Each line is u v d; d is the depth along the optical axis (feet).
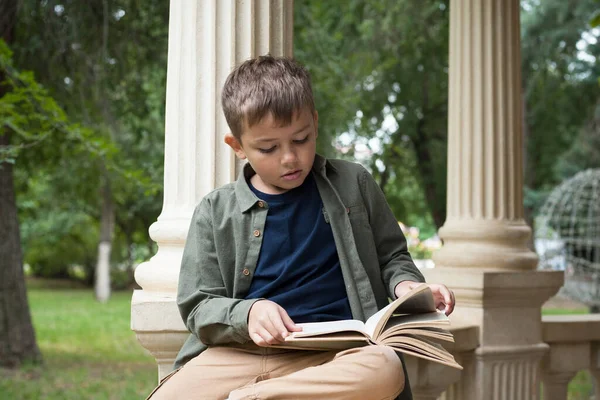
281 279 6.16
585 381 29.81
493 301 11.16
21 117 17.69
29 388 27.04
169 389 6.27
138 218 79.82
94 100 28.81
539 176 54.80
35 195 61.41
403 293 6.10
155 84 31.12
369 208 6.66
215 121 8.18
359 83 35.35
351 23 38.37
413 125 41.01
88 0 26.37
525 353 11.39
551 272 11.53
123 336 44.88
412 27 36.37
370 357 5.32
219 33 8.21
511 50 12.19
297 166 5.92
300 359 6.15
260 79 5.87
